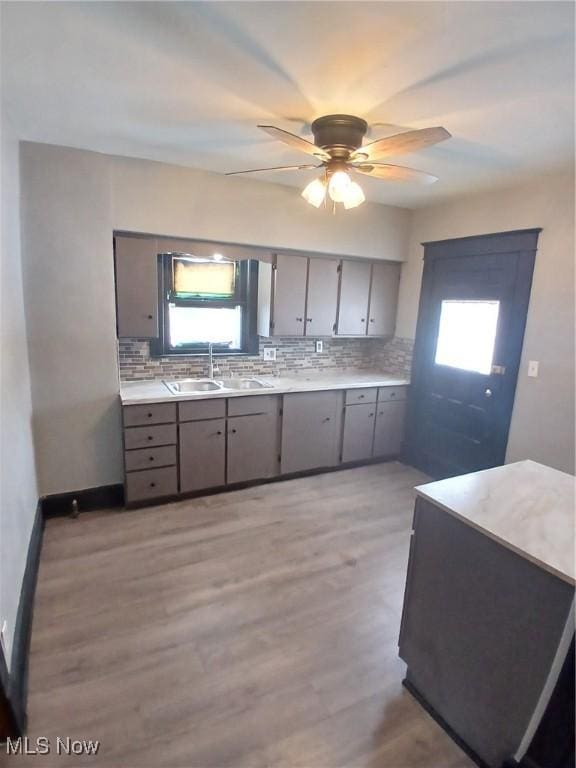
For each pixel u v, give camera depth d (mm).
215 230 3244
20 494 2211
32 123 2314
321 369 4449
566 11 1299
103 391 3035
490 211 3332
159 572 2475
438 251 3791
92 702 1675
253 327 3988
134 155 2838
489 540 1456
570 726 1283
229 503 3332
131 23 1434
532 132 2230
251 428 3506
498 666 1448
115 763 1470
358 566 2598
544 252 2951
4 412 1936
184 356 3725
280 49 1562
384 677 1854
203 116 2174
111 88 1898
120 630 2037
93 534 2838
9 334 2160
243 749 1532
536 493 1745
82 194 2762
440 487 1775
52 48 1590
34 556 2428
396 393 4176
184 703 1688
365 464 4227
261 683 1791
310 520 3123
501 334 3273
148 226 3018
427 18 1352
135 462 3102
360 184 3219
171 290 3578
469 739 1559
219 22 1415
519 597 1370
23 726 1568
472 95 1860
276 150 2697
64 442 2982
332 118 2057
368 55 1578
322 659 1924
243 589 2357
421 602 1740
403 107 1986
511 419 3234
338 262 3900
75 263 2812
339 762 1507
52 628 2035
